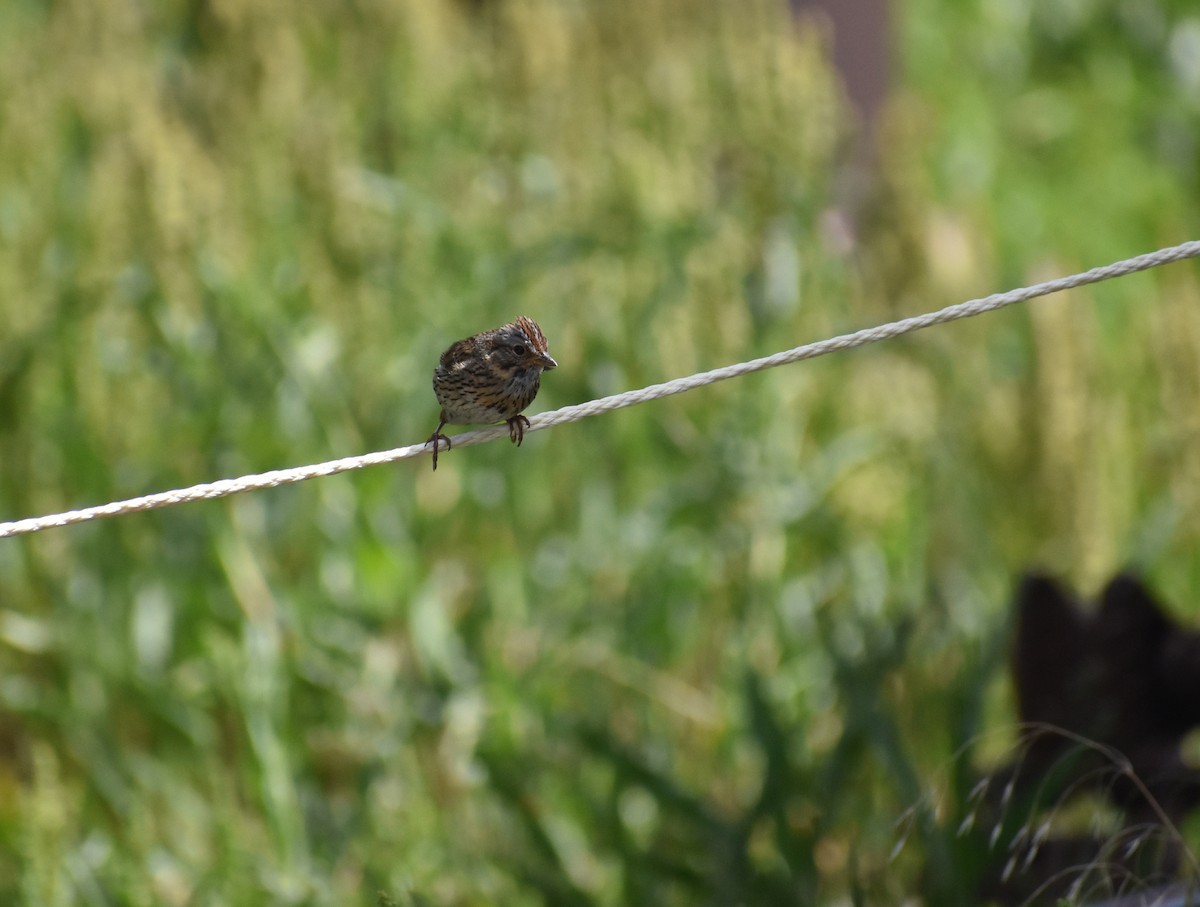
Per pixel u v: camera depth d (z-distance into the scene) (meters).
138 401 11.15
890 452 12.27
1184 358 11.70
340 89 14.35
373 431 11.49
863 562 11.77
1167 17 22.61
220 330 11.47
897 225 13.05
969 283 13.12
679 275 12.43
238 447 11.14
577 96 14.21
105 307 11.34
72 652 10.52
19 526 4.73
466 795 10.51
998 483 10.74
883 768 9.45
